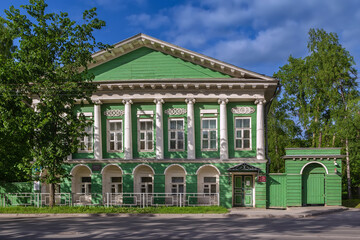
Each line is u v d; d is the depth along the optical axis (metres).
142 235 13.22
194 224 16.58
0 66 21.89
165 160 25.88
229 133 26.47
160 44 26.41
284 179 25.77
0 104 21.06
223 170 25.58
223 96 26.11
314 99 40.12
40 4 21.31
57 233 13.82
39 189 26.44
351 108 33.25
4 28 32.94
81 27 21.81
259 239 12.24
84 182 27.75
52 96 21.33
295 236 12.90
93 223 17.06
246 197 25.88
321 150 25.62
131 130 26.83
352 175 38.22
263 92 26.05
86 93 22.42
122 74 26.86
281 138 43.22
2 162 26.70
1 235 13.43
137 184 26.70
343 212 22.92
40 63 21.39
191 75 26.53
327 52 38.72
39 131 21.69
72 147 21.95
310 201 25.64
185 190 25.77
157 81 25.91
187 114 26.33
